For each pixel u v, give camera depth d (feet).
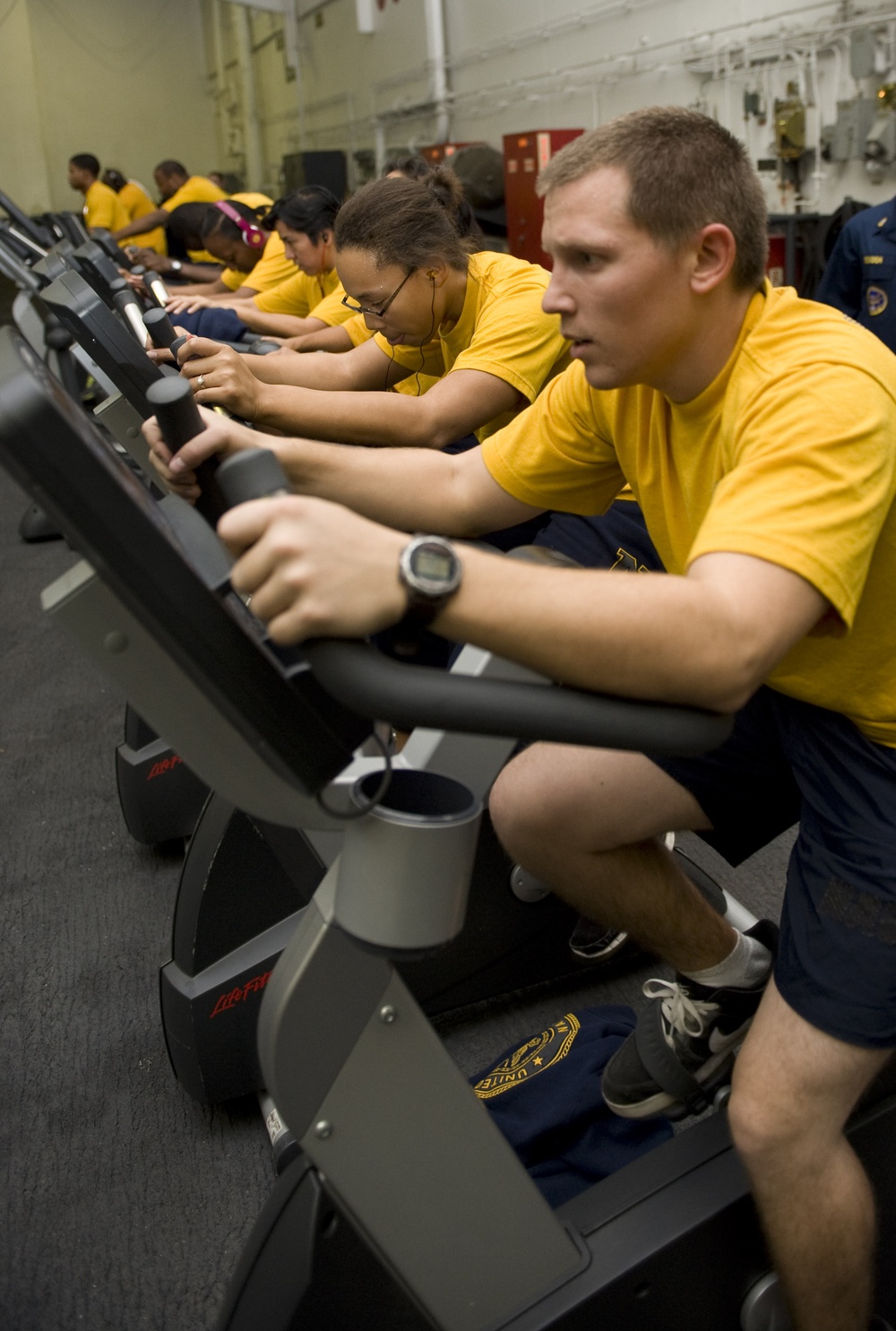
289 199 11.01
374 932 2.65
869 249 9.98
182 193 26.63
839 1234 3.43
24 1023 6.14
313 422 5.85
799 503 2.74
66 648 12.05
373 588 2.35
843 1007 3.33
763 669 2.65
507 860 5.69
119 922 7.05
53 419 2.10
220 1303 4.39
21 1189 5.02
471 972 5.86
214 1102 5.26
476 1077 5.18
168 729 2.46
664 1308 3.54
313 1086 2.89
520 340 6.15
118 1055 5.88
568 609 2.45
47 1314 4.36
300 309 12.99
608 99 20.02
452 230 6.44
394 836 2.57
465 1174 3.16
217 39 45.60
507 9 23.13
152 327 5.59
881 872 3.39
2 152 45.03
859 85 14.14
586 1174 4.50
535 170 19.35
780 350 3.14
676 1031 4.35
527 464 4.18
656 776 4.06
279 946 5.12
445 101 26.78
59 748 9.68
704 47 16.90
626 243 3.01
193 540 3.34
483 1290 3.29
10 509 18.06
